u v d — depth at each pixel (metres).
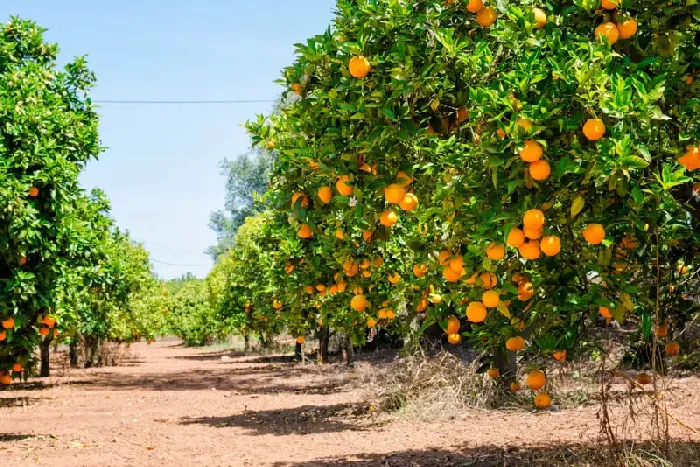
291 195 5.57
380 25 4.68
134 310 30.09
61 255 9.60
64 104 11.04
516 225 3.89
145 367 27.98
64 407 14.05
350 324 9.09
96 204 13.69
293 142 5.96
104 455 8.62
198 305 50.12
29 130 8.91
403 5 4.83
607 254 4.18
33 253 8.97
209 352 42.44
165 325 48.91
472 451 7.81
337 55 5.02
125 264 21.91
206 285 47.78
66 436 10.24
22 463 8.06
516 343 4.91
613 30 4.01
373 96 4.43
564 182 3.92
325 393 15.09
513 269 4.70
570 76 3.68
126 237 27.06
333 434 9.72
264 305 22.94
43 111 9.17
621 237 4.78
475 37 4.98
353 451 8.33
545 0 4.47
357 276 6.91
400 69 4.38
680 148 4.22
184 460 8.20
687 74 4.56
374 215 4.98
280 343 36.78
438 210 4.56
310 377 19.25
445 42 4.43
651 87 3.78
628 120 3.62
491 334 5.35
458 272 4.61
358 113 4.49
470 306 4.65
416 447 8.33
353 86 4.68
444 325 5.38
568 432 8.40
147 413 12.97
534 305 4.51
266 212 18.53
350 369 19.48
